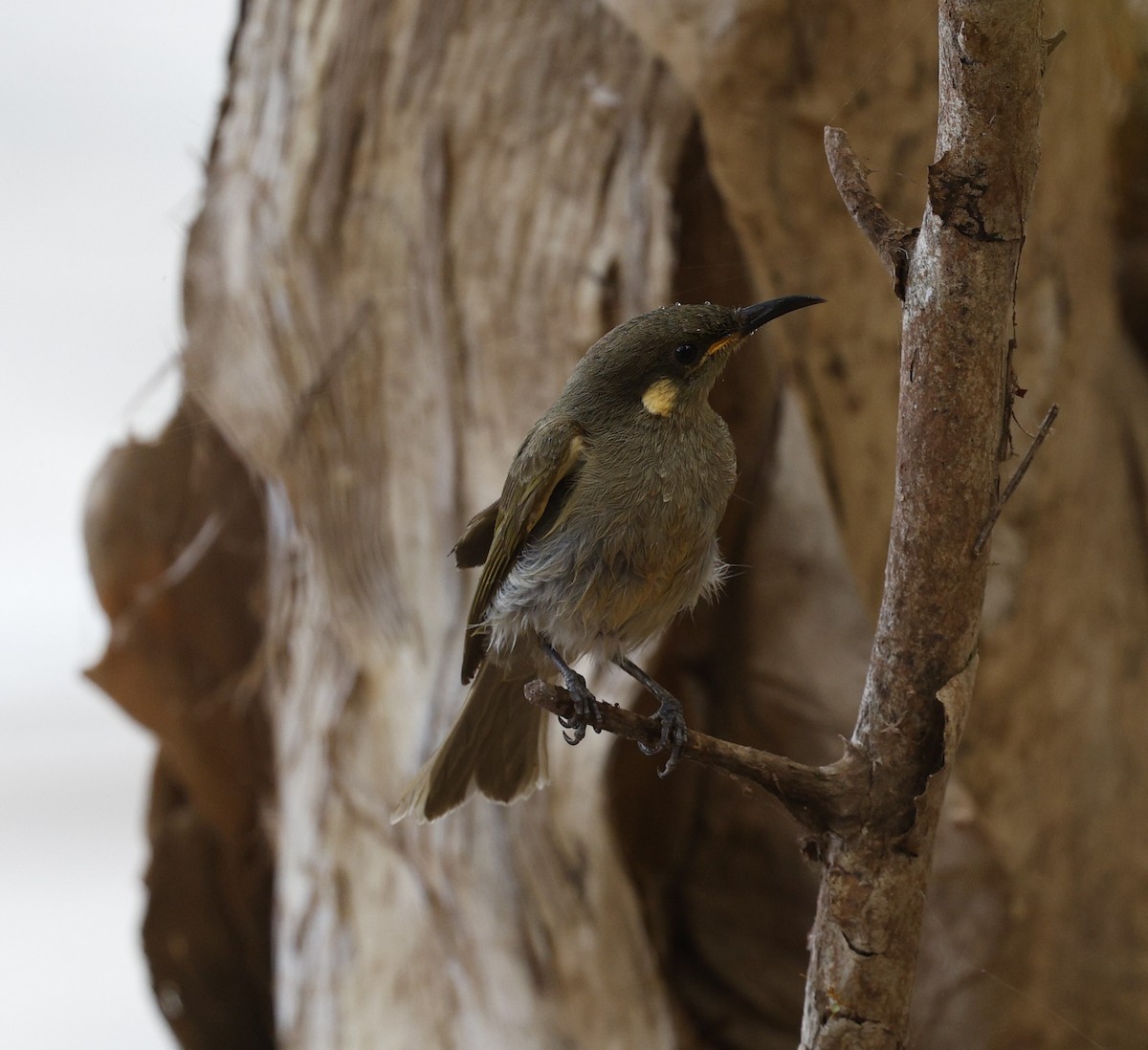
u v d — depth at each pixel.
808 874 11.13
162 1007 14.70
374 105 10.62
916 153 9.02
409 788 7.36
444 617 10.72
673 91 9.70
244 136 11.41
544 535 7.00
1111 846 10.30
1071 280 9.85
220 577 13.62
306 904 11.87
